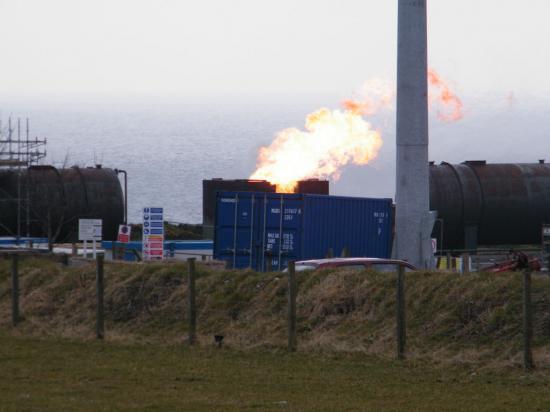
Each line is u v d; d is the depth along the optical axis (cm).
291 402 7100
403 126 15450
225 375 8044
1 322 10662
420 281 9269
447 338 8538
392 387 7550
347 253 15362
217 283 10419
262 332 9400
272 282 10069
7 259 13262
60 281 11356
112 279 11044
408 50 15375
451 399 7138
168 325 10056
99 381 7869
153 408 6906
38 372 8250
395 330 8781
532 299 8544
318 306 9419
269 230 15512
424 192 15475
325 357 8600
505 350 8131
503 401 7031
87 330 10138
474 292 8825
